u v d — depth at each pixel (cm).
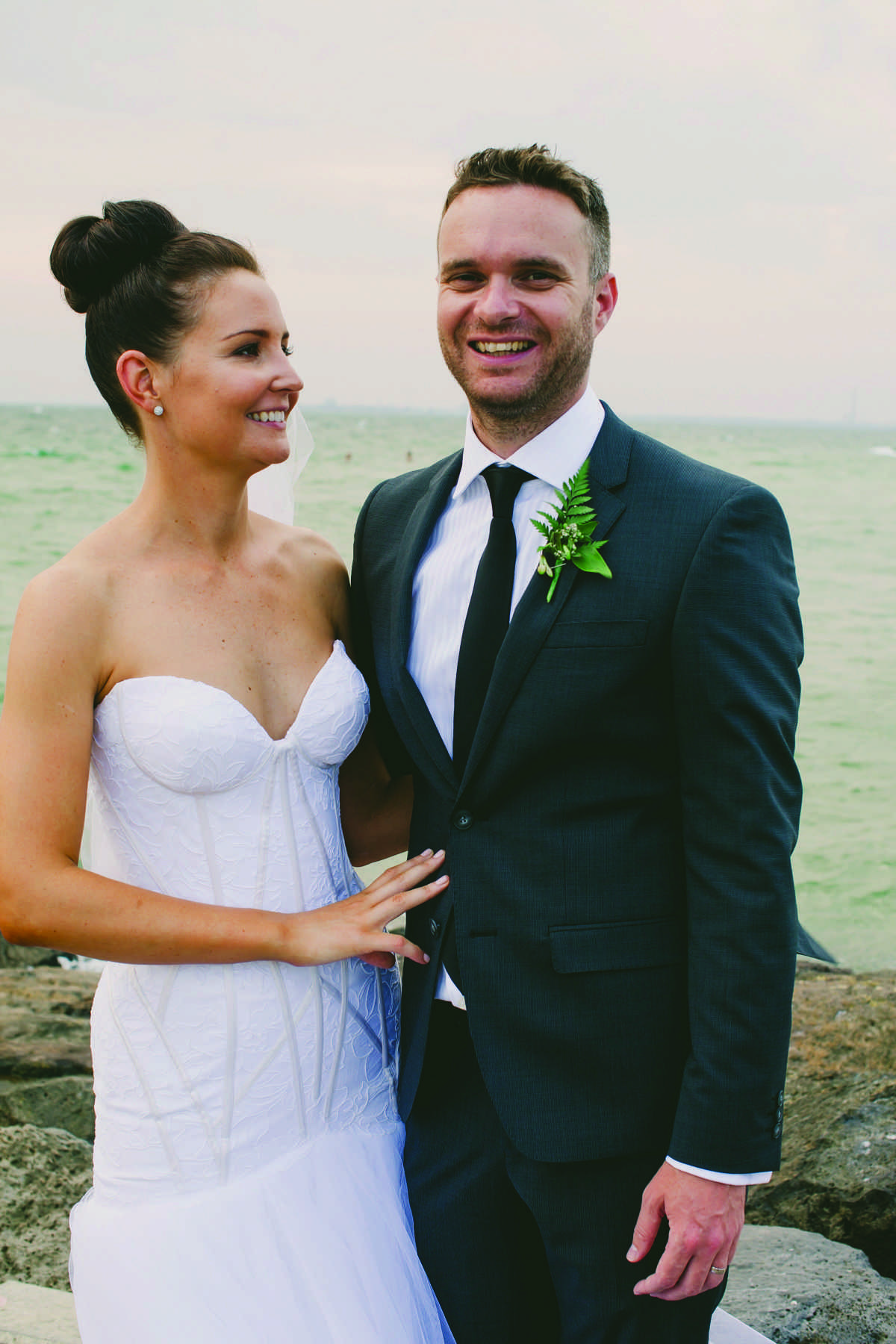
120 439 5497
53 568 191
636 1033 189
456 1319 208
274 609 212
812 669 1477
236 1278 186
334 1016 204
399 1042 217
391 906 198
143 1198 192
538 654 187
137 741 190
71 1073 420
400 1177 212
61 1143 342
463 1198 207
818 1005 438
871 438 9069
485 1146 206
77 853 189
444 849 204
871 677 1429
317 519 2353
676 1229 180
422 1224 211
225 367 191
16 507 2992
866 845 872
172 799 193
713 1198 179
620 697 185
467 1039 209
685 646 178
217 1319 183
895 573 2214
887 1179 319
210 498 202
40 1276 289
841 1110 355
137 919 185
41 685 185
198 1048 193
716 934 180
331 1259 191
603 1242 192
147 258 192
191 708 190
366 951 196
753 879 178
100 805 202
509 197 187
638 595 182
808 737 1184
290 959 194
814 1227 317
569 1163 191
